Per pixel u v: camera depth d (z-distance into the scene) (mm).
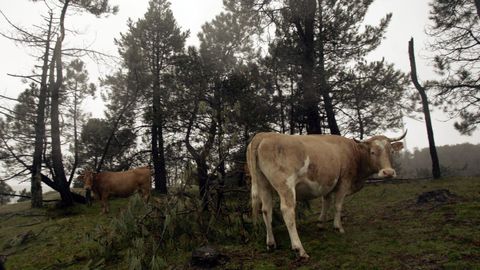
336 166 6746
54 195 22453
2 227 12758
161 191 18609
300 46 14391
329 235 6863
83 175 14086
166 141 16875
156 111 14516
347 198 10922
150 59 19906
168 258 6668
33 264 7820
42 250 8805
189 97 13312
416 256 5242
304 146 6348
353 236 6594
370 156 7426
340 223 7090
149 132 20062
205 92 13062
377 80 15414
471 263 4758
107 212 13523
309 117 14359
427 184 12055
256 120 11812
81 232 9969
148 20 19672
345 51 15008
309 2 13672
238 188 8945
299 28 14477
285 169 6023
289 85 15258
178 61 14461
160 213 7383
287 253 6109
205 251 6133
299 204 8211
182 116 13484
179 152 16281
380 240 6145
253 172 6266
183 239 7109
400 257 5289
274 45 14898
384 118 19156
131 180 13930
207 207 8516
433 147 13836
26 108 16109
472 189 9766
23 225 12219
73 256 7742
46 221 12750
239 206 8023
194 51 14023
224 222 7637
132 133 20203
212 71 13391
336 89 15148
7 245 9766
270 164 6051
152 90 18000
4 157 15375
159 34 19891
